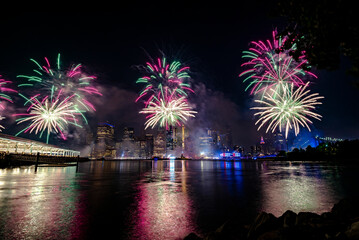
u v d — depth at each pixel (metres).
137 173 46.22
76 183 25.86
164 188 22.31
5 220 10.80
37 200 15.58
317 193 18.23
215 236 6.70
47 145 88.62
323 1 4.36
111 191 20.11
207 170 58.97
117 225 10.20
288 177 33.09
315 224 6.71
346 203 8.56
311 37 4.93
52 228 9.72
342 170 45.88
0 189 20.38
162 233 9.21
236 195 17.91
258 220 7.45
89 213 12.26
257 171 50.38
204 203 14.94
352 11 4.15
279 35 6.00
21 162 60.91
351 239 5.32
